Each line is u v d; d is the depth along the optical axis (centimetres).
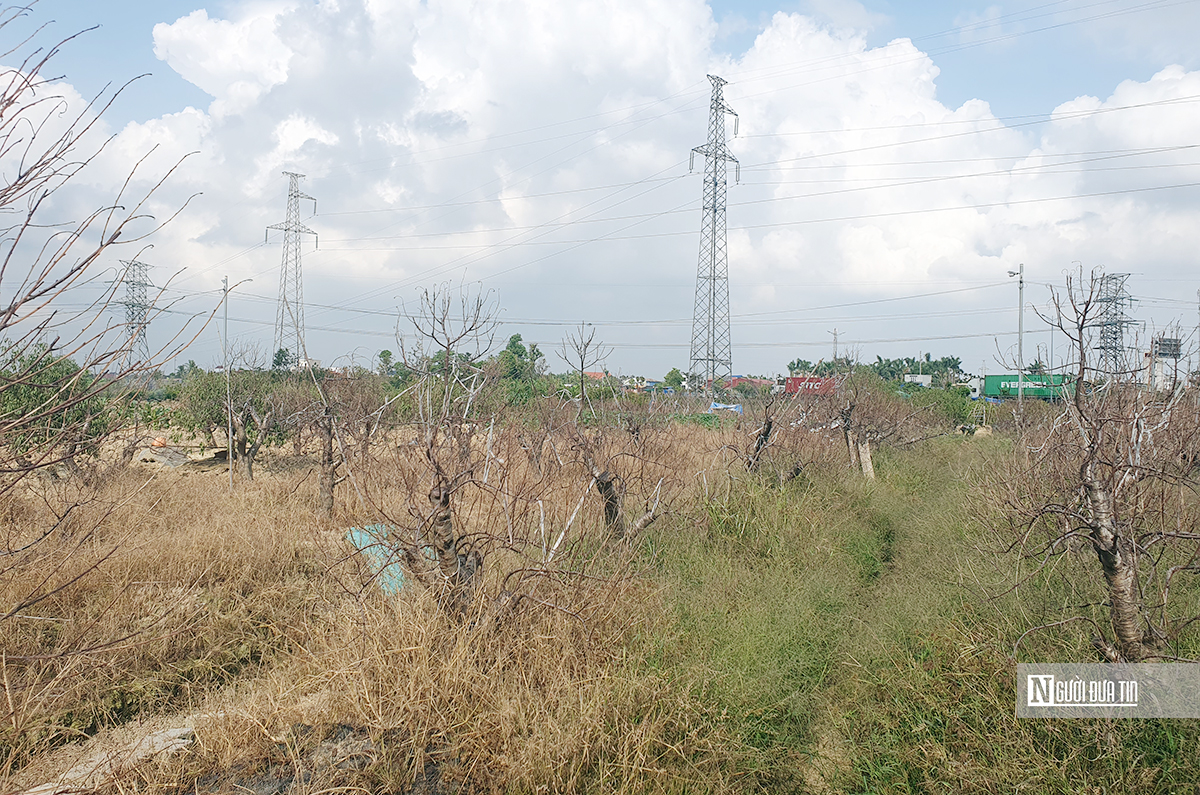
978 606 568
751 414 1383
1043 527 633
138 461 1385
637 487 937
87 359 260
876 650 557
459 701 443
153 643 544
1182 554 543
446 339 575
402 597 527
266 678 539
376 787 388
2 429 250
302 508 983
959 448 1681
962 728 439
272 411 1400
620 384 1346
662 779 406
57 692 468
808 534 846
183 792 385
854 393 1456
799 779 451
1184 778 367
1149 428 532
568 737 406
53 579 582
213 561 702
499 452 765
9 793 357
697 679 491
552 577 546
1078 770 382
